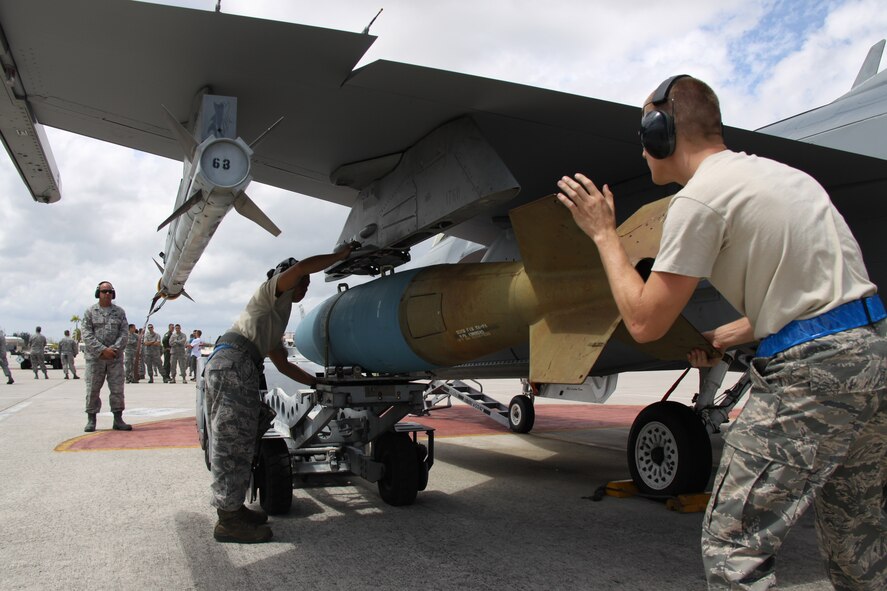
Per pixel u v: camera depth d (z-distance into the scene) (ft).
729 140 13.80
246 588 9.77
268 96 14.21
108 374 28.30
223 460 11.94
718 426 18.35
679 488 15.12
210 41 11.80
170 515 14.01
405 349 14.97
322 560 11.14
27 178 17.94
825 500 6.11
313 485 17.76
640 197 17.95
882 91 15.28
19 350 114.62
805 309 5.37
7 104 14.43
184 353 75.77
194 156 11.57
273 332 13.01
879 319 5.38
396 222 16.79
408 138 16.07
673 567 10.89
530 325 11.83
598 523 13.76
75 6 10.61
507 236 22.24
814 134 15.99
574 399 25.80
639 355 16.71
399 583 10.05
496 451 25.21
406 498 15.12
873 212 15.10
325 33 11.48
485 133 15.43
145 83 13.73
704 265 5.60
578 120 14.49
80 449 22.95
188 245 15.87
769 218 5.41
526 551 11.74
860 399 5.15
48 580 10.02
